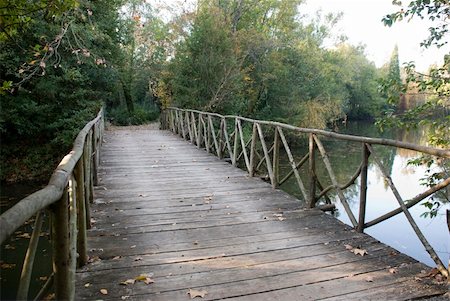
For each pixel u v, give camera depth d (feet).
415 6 13.56
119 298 6.76
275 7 57.47
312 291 7.13
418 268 8.14
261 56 50.34
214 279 7.56
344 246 9.40
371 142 9.74
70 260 5.68
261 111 51.62
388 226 20.98
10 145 34.76
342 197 11.42
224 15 46.80
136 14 55.93
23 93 31.71
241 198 13.93
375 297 6.91
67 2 11.02
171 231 10.34
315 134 12.40
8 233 2.96
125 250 8.93
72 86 33.14
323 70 64.90
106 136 35.91
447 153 7.48
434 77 13.84
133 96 68.74
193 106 40.98
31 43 26.78
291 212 12.23
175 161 22.11
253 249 9.14
